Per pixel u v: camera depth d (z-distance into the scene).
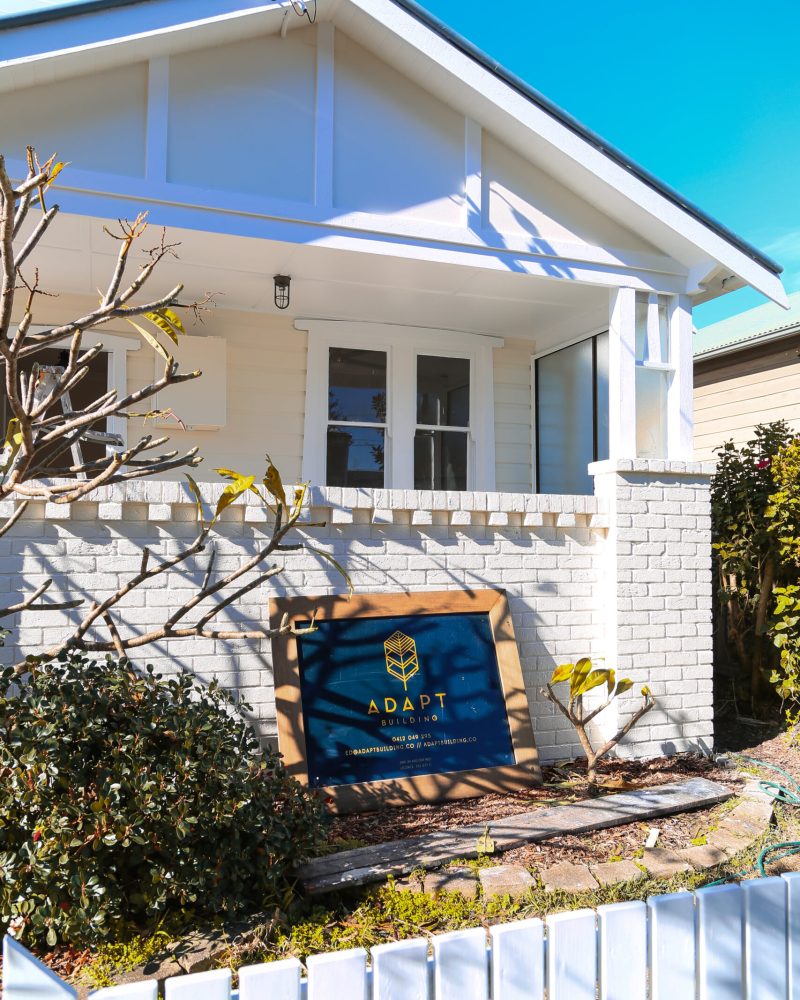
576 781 5.86
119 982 3.18
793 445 7.90
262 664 5.46
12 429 2.80
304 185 6.03
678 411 7.18
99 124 5.49
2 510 4.89
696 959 2.46
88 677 3.79
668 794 5.49
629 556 6.60
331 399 8.41
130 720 3.70
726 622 8.71
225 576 5.41
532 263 6.71
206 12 5.46
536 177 6.79
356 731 5.38
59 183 5.36
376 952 2.10
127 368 7.54
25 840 3.35
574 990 2.27
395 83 6.36
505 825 4.86
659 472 6.74
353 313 8.22
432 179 6.43
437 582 6.06
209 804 3.62
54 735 3.41
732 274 7.11
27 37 5.00
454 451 8.94
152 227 5.68
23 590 4.93
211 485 5.38
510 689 5.87
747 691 8.27
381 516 5.84
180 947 3.44
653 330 7.22
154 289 7.34
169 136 5.67
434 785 5.36
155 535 5.25
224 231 5.78
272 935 3.63
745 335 12.54
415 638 5.78
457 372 8.97
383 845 4.50
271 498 5.48
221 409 7.70
